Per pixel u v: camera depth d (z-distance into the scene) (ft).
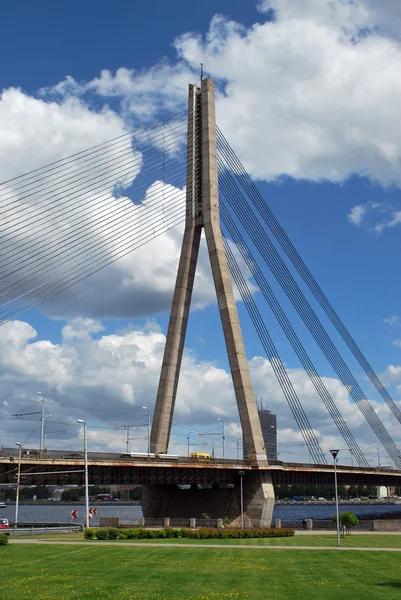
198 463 256.32
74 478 236.84
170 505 301.02
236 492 279.28
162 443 275.18
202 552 128.06
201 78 318.24
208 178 298.76
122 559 114.21
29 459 204.64
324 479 330.13
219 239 291.58
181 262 297.12
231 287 287.48
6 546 141.28
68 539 167.94
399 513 557.33
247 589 84.28
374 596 80.12
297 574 98.17
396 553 130.93
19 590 82.48
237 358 278.87
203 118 309.22
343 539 175.42
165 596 78.89
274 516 569.23
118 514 513.45
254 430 273.75
